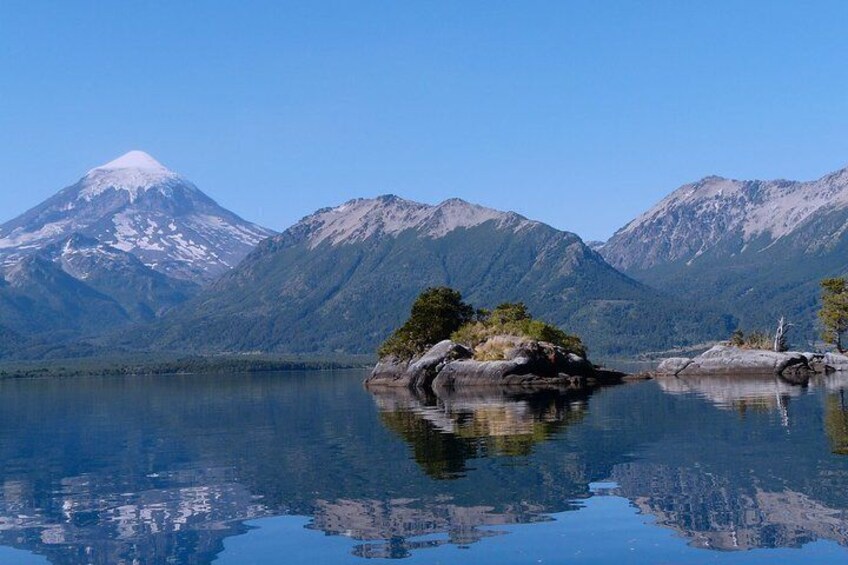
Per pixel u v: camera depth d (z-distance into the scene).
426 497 40.56
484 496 40.28
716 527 33.75
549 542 32.59
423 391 137.25
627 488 40.94
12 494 46.62
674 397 95.56
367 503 40.00
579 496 39.59
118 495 45.16
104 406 127.31
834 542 31.45
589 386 131.62
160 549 34.38
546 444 56.59
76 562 33.25
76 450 66.06
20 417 107.44
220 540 35.03
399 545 33.03
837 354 148.38
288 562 31.70
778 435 57.06
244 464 54.12
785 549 30.92
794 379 128.38
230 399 137.12
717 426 63.59
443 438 62.91
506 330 154.62
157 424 88.56
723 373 144.75
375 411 94.50
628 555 30.89
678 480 42.38
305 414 95.25
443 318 166.62
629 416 74.12
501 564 30.41
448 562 30.80
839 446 51.22
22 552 34.66
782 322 152.00
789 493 38.56
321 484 45.47
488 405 95.81
